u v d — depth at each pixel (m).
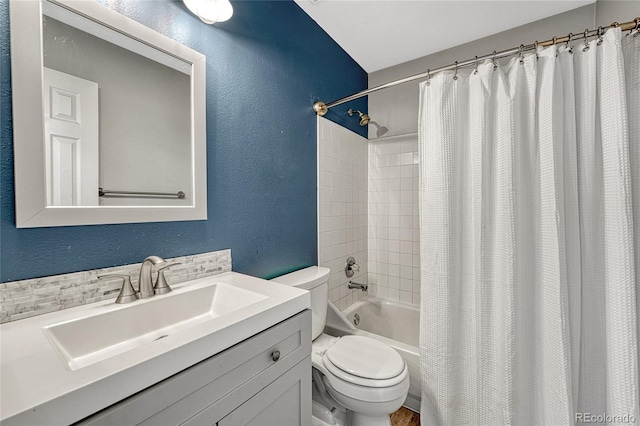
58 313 0.74
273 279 1.39
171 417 0.56
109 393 0.47
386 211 2.34
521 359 1.20
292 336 0.87
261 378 0.76
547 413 1.16
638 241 1.09
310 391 0.95
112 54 0.87
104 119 0.85
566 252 1.15
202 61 1.09
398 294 2.30
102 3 0.84
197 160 1.08
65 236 0.78
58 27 0.76
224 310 0.98
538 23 1.72
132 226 0.92
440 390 1.30
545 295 1.17
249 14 1.30
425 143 1.37
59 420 0.42
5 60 0.68
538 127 1.18
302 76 1.63
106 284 0.85
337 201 1.98
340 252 2.02
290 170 1.55
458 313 1.33
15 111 0.69
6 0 0.68
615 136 1.05
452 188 1.31
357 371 1.13
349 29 1.80
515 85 1.21
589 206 1.14
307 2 1.56
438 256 1.32
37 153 0.72
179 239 1.05
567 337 1.11
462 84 1.33
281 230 1.50
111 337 0.76
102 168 0.85
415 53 2.10
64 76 0.77
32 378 0.46
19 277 0.70
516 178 1.20
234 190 1.24
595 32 1.11
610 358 1.09
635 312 1.03
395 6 1.59
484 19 1.70
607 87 1.07
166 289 0.93
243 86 1.28
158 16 0.97
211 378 0.63
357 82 2.24
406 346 1.52
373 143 2.40
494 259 1.26
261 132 1.37
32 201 0.71
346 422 1.29
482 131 1.25
